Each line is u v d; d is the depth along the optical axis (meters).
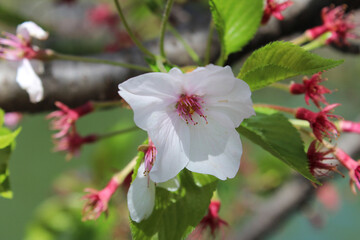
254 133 0.15
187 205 0.15
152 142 0.15
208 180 0.16
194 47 0.21
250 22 0.17
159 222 0.15
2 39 0.18
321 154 0.16
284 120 0.16
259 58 0.14
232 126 0.15
